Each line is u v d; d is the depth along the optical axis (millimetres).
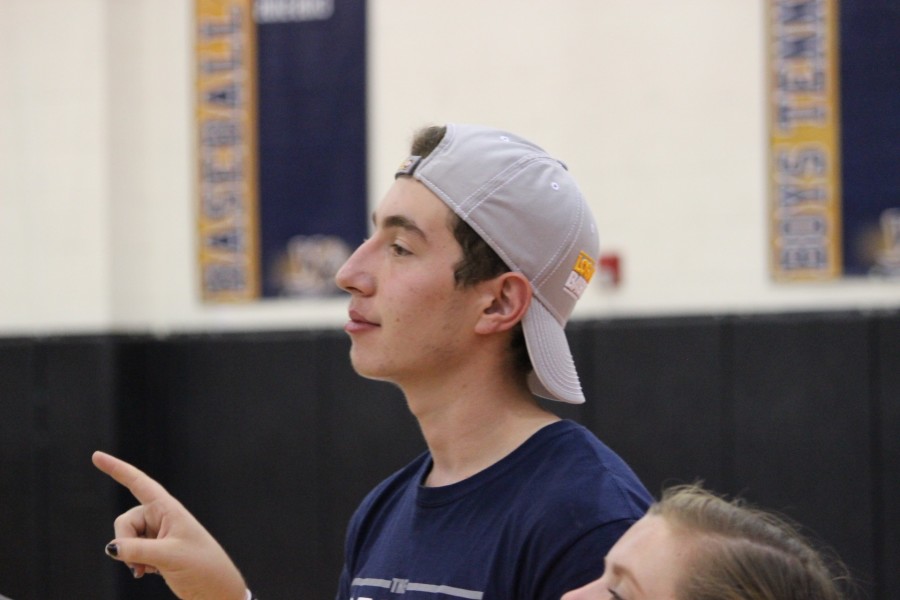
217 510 18797
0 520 19312
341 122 18781
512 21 17922
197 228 19422
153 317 19594
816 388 15773
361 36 18688
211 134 19344
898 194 15891
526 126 17812
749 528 3535
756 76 16594
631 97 17250
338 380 18203
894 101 15930
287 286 19031
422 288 4629
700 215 16859
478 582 4348
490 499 4539
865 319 15578
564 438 4602
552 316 4828
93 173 19406
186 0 19422
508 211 4660
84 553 18953
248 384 18734
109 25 19516
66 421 19141
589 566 4094
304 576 18250
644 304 17094
